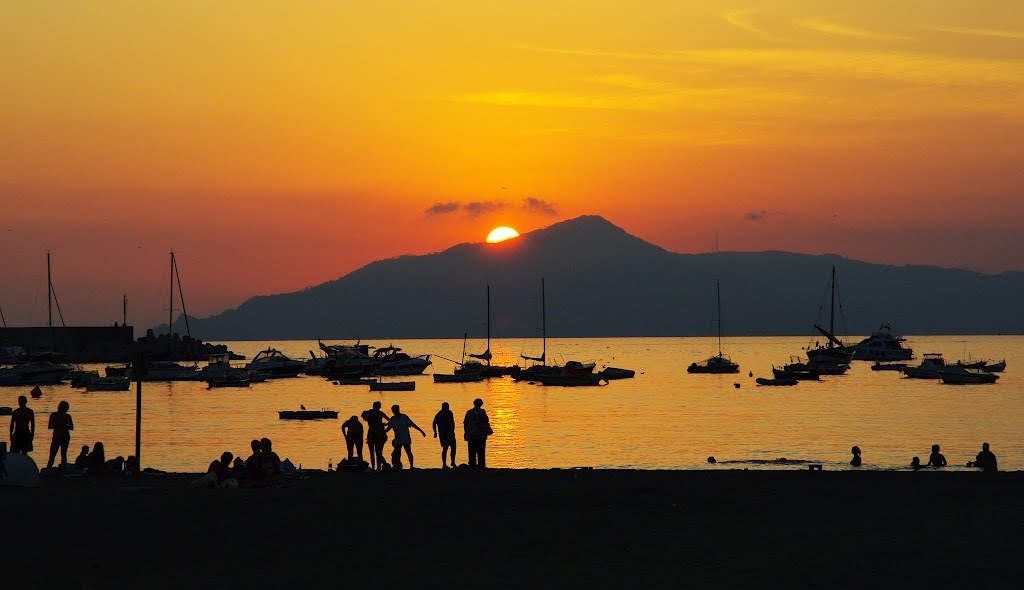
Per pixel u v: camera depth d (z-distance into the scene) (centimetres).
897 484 4809
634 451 12050
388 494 4453
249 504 4147
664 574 2853
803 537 3391
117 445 12875
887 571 2867
